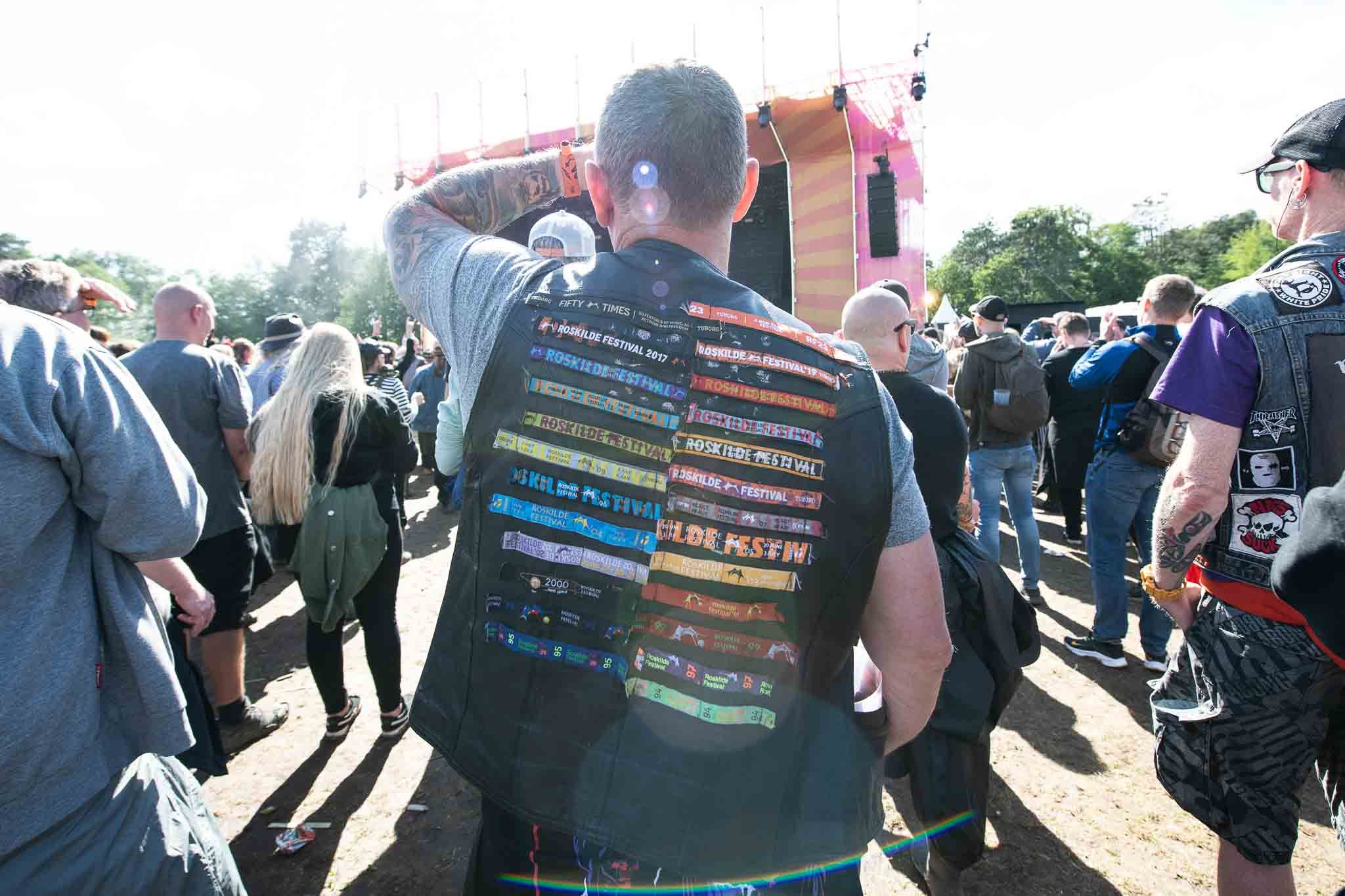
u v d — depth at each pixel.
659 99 0.86
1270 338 1.32
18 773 1.03
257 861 2.23
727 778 0.76
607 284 0.85
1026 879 2.11
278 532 2.72
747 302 0.85
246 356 6.41
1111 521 3.28
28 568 1.06
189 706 1.54
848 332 2.03
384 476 2.70
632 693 0.77
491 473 0.83
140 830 1.17
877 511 0.80
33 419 1.05
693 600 0.77
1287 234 1.49
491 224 1.14
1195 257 72.19
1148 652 3.27
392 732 2.82
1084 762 2.65
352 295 68.69
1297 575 1.06
